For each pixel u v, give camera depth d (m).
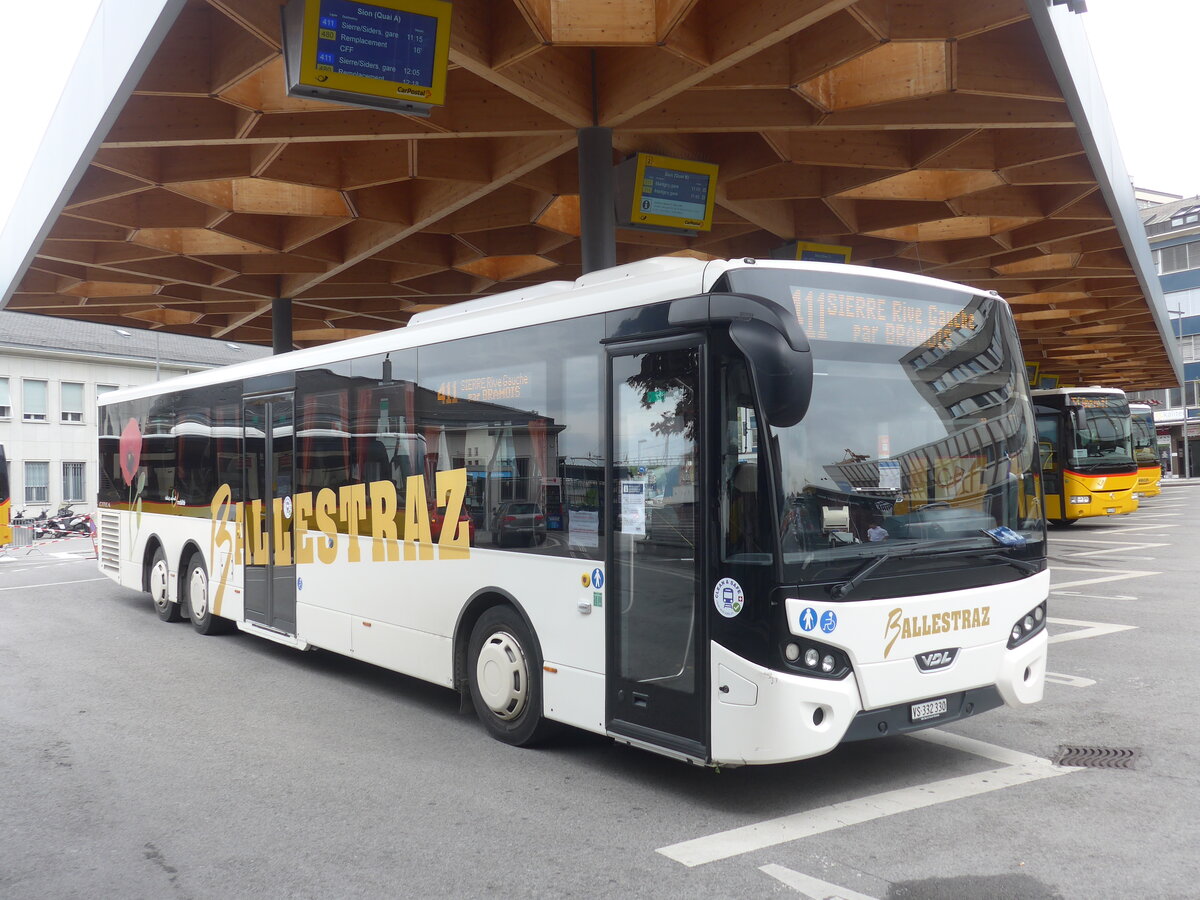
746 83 10.25
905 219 16.33
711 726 5.05
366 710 7.77
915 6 9.30
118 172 12.41
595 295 5.98
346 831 5.07
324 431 8.90
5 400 44.94
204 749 6.64
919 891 4.21
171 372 52.41
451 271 21.33
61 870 4.61
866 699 5.09
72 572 20.72
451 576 7.13
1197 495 45.34
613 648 5.70
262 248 16.42
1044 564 6.02
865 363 5.44
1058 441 26.55
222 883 4.43
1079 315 30.30
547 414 6.28
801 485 5.03
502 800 5.52
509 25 9.23
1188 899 4.10
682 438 5.30
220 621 11.46
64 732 7.12
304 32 8.02
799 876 4.39
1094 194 16.20
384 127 10.94
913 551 5.32
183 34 9.86
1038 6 8.63
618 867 4.54
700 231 12.71
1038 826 4.97
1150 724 6.91
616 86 10.68
